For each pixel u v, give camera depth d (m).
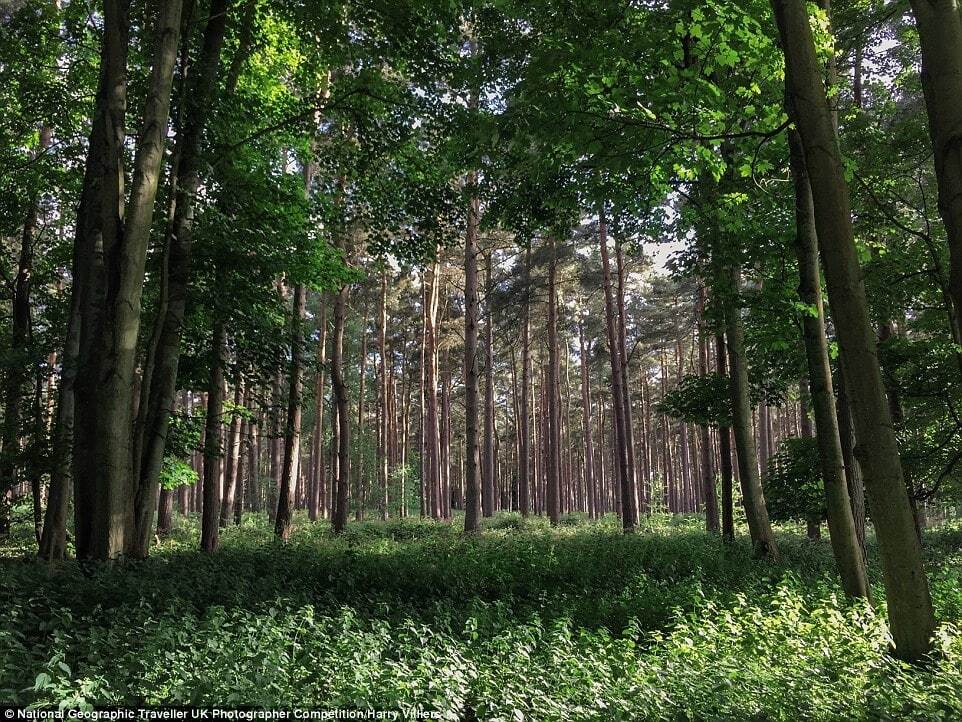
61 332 16.45
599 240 30.27
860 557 9.25
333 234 17.61
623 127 8.37
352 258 27.11
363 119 14.94
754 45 8.61
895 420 16.72
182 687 4.98
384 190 16.33
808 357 9.71
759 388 18.03
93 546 9.36
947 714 5.10
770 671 6.39
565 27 10.27
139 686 5.01
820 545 18.59
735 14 8.57
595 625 9.07
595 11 9.96
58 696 4.51
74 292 13.52
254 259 14.37
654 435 63.94
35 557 13.02
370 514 44.09
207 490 16.12
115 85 10.46
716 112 8.21
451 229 16.95
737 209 12.26
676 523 33.31
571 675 6.14
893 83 16.72
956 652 6.22
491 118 10.91
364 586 10.52
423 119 15.12
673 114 8.46
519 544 17.33
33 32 14.77
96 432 9.47
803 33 6.48
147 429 11.48
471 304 23.97
